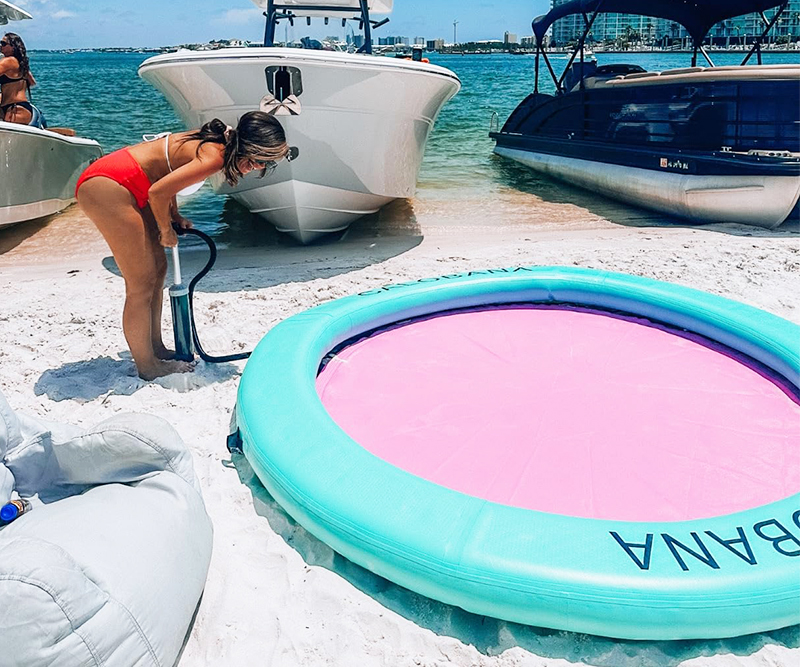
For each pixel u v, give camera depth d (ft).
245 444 10.08
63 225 29.07
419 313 15.24
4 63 27.20
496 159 46.29
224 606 7.70
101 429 7.85
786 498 8.16
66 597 5.63
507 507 7.86
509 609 7.08
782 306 17.03
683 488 9.32
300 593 7.89
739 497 9.14
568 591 6.88
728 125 27.37
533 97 44.04
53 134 28.48
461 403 11.58
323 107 19.95
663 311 14.64
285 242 25.98
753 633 7.09
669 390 11.98
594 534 7.42
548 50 42.34
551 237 25.86
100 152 34.99
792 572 6.98
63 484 8.27
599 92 34.99
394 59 20.21
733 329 13.32
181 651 7.15
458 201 33.37
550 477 9.57
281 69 19.17
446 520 7.72
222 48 19.76
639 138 32.27
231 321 16.58
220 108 20.66
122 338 15.78
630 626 6.86
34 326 16.46
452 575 7.20
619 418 11.06
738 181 25.91
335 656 7.03
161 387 13.08
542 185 37.52
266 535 8.90
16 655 5.46
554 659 6.97
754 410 11.34
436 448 10.30
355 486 8.38
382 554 7.63
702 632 6.89
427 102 22.63
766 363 12.71
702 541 7.35
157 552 6.82
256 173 21.53
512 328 14.73
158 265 13.37
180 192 11.84
